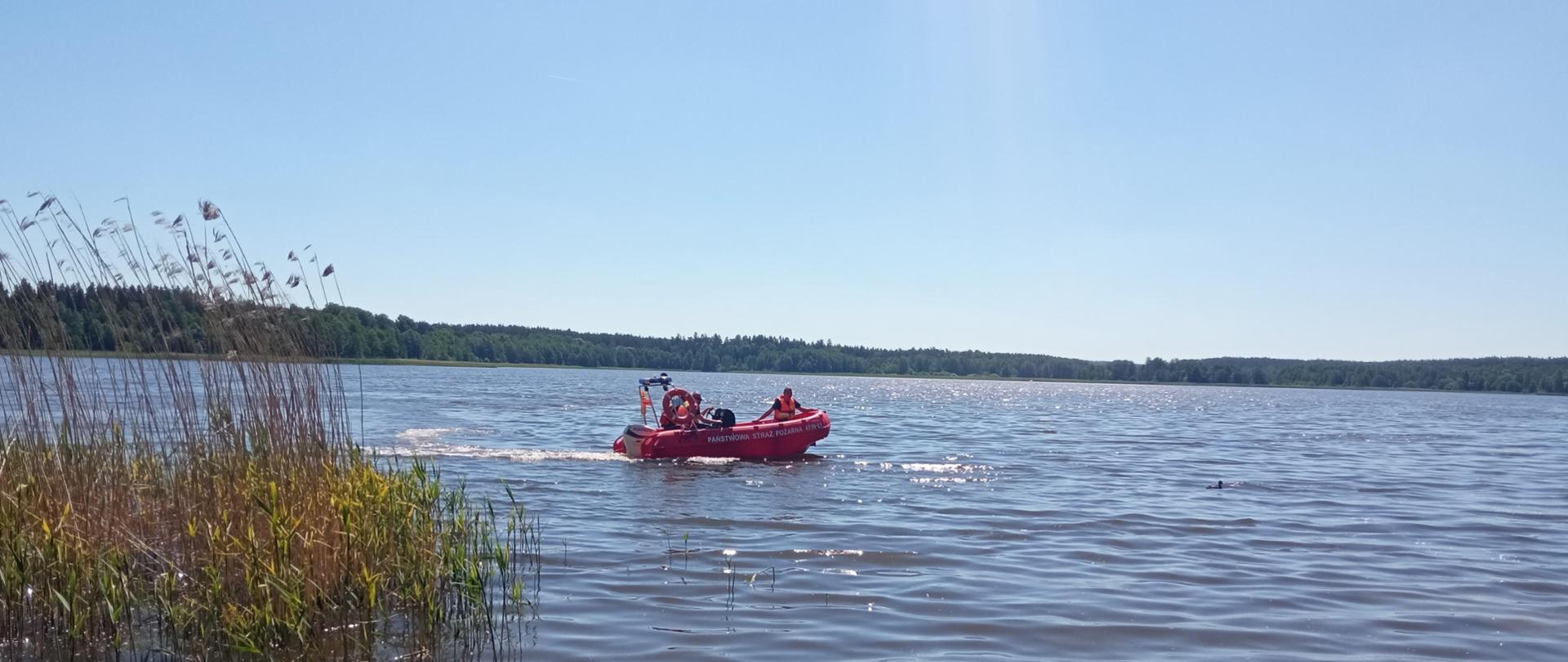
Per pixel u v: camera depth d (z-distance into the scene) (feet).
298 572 22.17
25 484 24.49
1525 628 24.54
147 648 20.97
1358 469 62.90
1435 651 22.66
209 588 21.79
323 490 24.91
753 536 34.55
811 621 24.06
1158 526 38.37
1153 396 287.48
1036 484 51.29
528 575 28.07
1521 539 36.63
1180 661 21.74
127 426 27.66
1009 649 22.30
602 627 23.15
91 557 22.40
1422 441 93.30
